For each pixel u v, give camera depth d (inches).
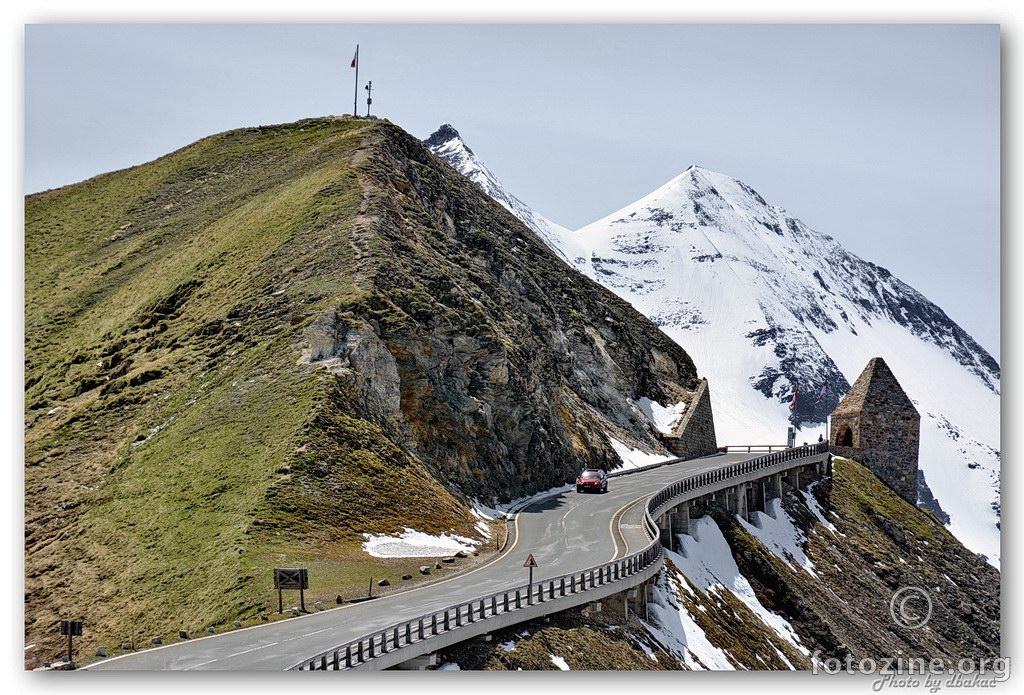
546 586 1905.8
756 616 2755.9
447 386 3016.7
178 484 2444.6
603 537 2493.8
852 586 3393.2
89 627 1996.8
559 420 3678.6
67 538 2390.5
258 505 2194.9
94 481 2655.0
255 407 2674.7
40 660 1898.4
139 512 2381.9
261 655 1422.2
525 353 3639.3
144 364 3270.2
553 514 2839.6
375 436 2598.4
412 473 2571.4
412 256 3449.8
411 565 2118.6
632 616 2073.1
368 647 1363.2
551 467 3376.0
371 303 2992.1
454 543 2353.6
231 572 1955.0
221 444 2566.4
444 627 1499.8
